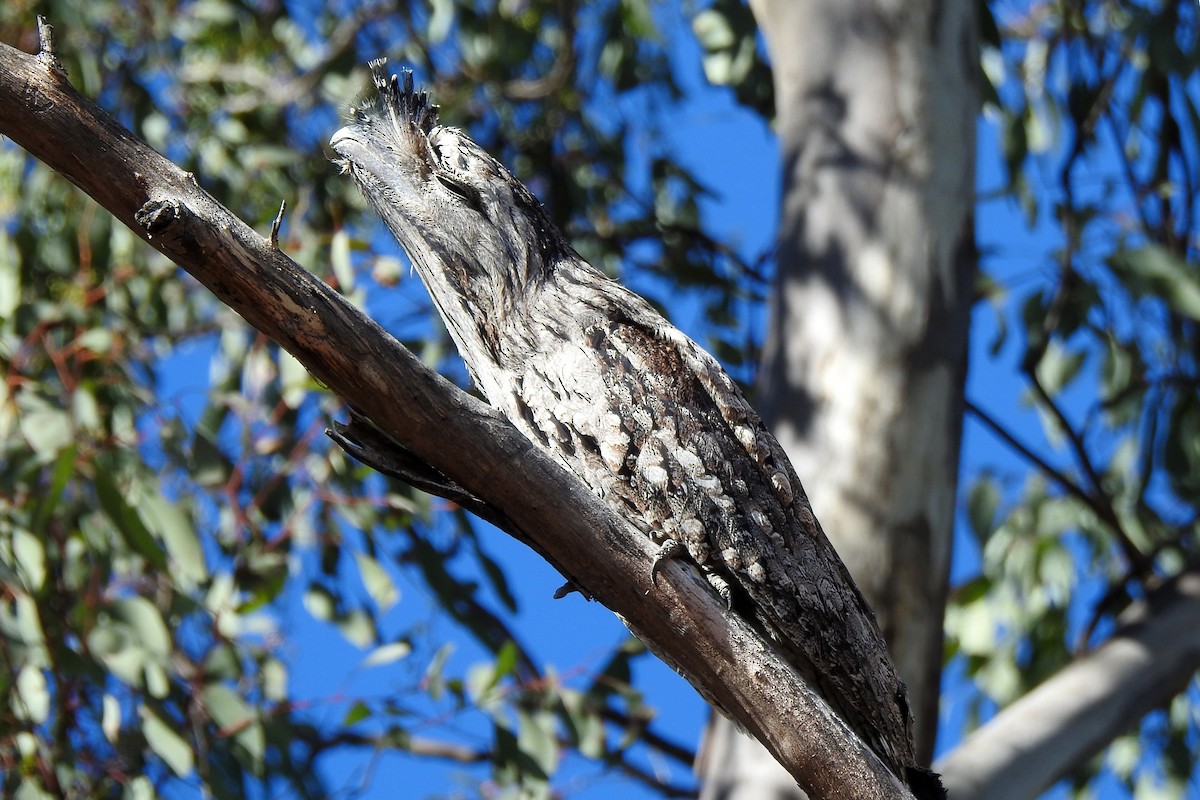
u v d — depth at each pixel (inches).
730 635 178.9
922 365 307.1
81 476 330.6
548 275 231.5
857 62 336.5
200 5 482.6
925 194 321.7
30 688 311.7
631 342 218.4
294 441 369.4
